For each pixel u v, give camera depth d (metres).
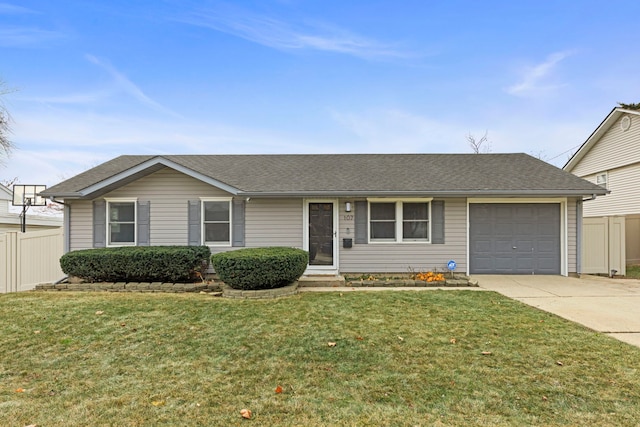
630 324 5.40
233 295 7.38
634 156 14.52
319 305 6.60
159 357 4.16
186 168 8.97
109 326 5.34
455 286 8.65
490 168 11.03
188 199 9.80
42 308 6.42
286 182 9.85
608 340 4.67
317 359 4.07
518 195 9.34
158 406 3.06
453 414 2.93
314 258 9.91
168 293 8.00
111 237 9.79
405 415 2.91
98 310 6.27
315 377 3.62
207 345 4.54
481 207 10.00
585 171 17.55
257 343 4.60
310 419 2.86
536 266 10.00
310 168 11.16
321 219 9.93
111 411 2.98
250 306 6.55
